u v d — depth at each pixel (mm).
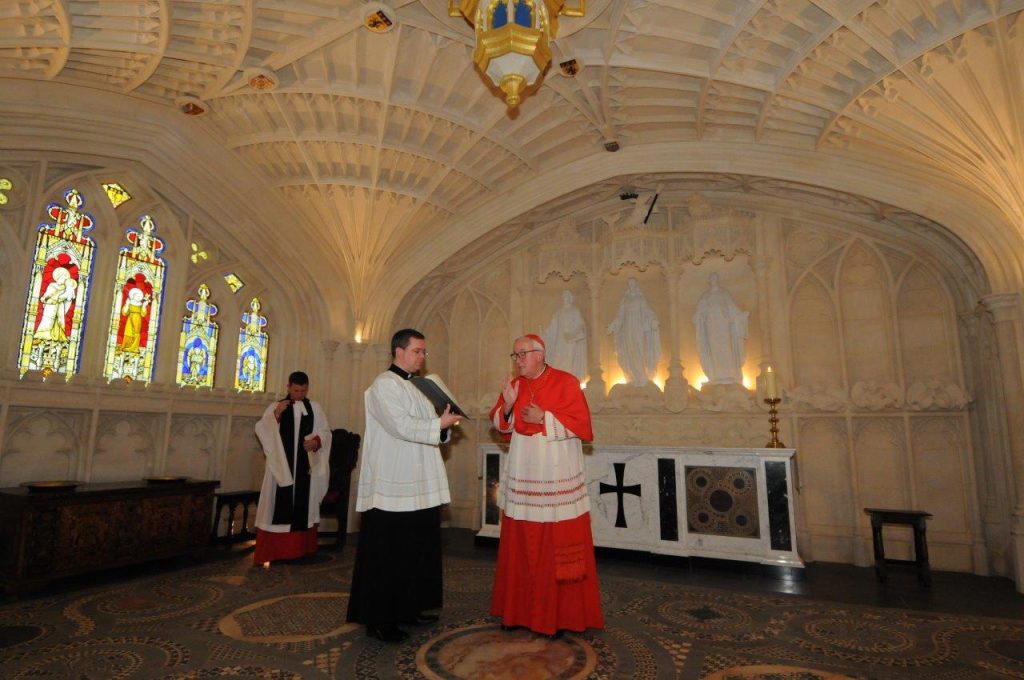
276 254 8359
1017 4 4223
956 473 6684
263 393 8352
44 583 4941
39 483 5578
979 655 3609
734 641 3824
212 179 7469
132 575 5570
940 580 5883
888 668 3387
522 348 4090
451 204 8461
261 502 6109
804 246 7887
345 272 8688
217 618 4215
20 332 6051
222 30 5352
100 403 6484
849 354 7426
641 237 8578
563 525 3820
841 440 7250
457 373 9695
